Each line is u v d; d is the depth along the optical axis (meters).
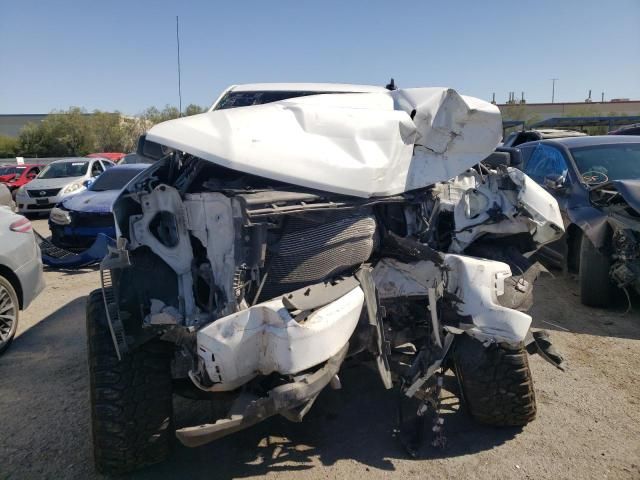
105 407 2.69
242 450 3.18
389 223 3.30
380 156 2.93
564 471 2.92
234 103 4.84
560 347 4.54
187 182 2.79
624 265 5.04
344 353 2.62
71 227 8.29
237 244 2.50
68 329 5.41
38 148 47.88
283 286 2.71
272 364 2.43
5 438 3.38
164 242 2.80
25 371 4.42
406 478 2.89
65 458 3.14
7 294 4.89
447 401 3.68
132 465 2.79
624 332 4.84
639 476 2.87
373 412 3.57
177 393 3.00
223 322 2.40
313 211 2.62
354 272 2.87
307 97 3.22
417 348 3.29
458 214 3.31
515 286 3.08
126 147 48.25
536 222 3.23
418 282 3.07
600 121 17.80
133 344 2.68
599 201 5.51
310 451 3.16
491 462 3.01
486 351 3.08
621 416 3.46
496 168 3.63
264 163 2.58
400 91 3.47
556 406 3.60
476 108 3.32
